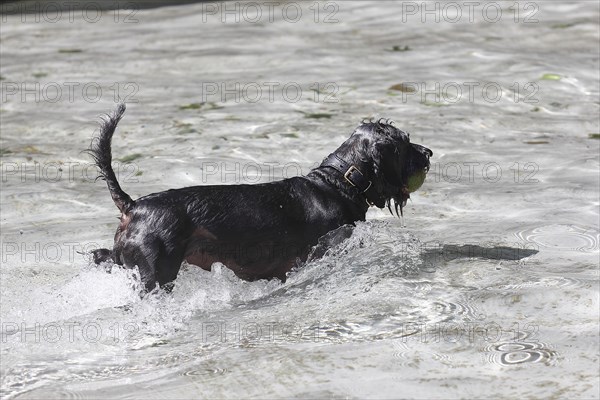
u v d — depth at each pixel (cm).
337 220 1003
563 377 725
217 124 1688
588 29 2323
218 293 960
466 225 1164
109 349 841
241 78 2014
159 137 1625
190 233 928
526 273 969
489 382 723
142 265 906
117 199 932
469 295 912
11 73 2109
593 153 1490
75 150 1581
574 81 1942
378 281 970
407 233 1131
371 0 2694
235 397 726
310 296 953
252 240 959
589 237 1096
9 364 810
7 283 1012
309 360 783
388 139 1017
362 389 722
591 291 895
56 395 746
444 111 1744
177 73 2084
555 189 1297
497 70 2019
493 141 1576
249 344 834
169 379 768
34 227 1198
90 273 949
